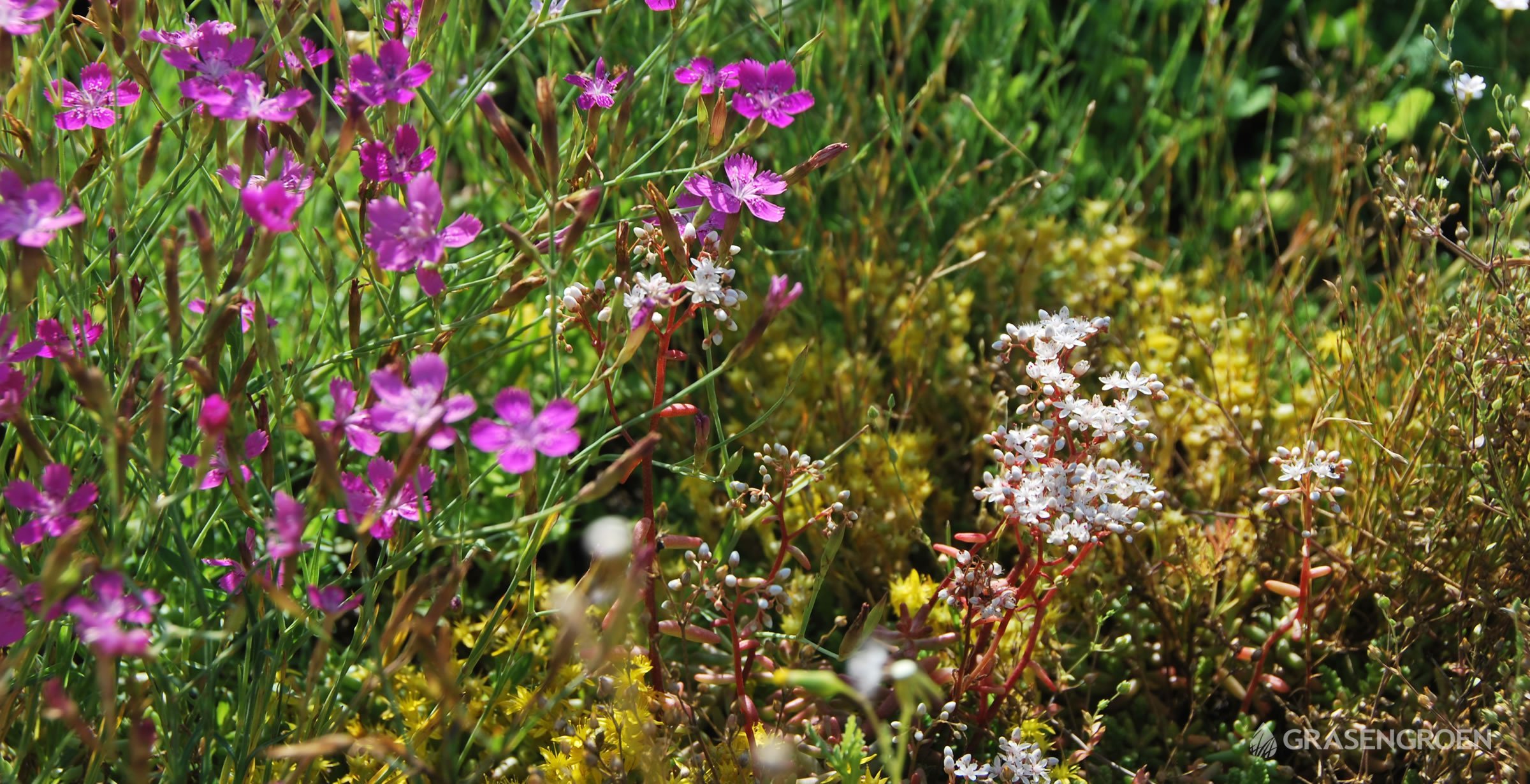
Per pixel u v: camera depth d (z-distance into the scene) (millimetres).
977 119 891
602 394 827
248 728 672
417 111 748
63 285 683
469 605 773
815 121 868
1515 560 726
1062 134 998
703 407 827
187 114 689
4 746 692
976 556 719
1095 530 702
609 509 831
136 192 695
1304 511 722
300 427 632
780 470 700
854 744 659
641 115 783
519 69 855
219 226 715
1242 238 895
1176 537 767
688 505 814
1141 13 1107
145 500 671
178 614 730
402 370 683
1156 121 991
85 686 689
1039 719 727
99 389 623
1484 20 1074
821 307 848
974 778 702
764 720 729
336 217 757
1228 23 1125
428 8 687
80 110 670
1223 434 771
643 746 686
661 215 672
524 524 655
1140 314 839
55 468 642
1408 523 738
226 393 685
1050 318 708
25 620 642
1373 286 887
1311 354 781
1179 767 741
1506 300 725
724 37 876
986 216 833
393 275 716
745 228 786
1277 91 1065
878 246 867
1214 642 753
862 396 807
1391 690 744
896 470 745
